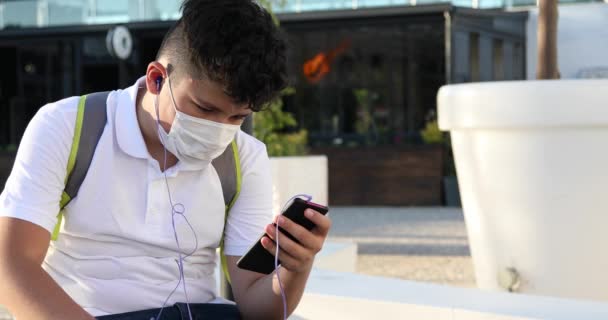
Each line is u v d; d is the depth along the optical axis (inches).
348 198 483.5
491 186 129.2
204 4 58.3
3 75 606.2
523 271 127.6
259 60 56.8
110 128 64.8
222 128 61.7
